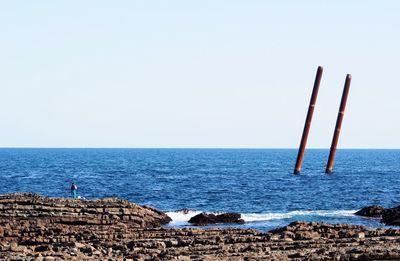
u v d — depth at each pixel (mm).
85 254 36719
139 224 56000
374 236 44375
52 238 43750
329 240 41688
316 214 70875
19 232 47000
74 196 72500
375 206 70312
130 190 106250
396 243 40281
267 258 34875
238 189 109062
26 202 55469
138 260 34562
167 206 84500
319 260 34531
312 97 111438
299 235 43406
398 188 114312
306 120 120125
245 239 41781
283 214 70875
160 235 44750
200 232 45656
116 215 55812
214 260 34281
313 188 112000
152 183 121375
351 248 38156
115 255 36688
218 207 83375
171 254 36750
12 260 34188
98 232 47281
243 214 70000
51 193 101062
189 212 66750
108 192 102750
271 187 113562
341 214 70750
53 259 34594
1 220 50812
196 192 103125
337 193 103312
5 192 102750
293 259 34656
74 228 50844
